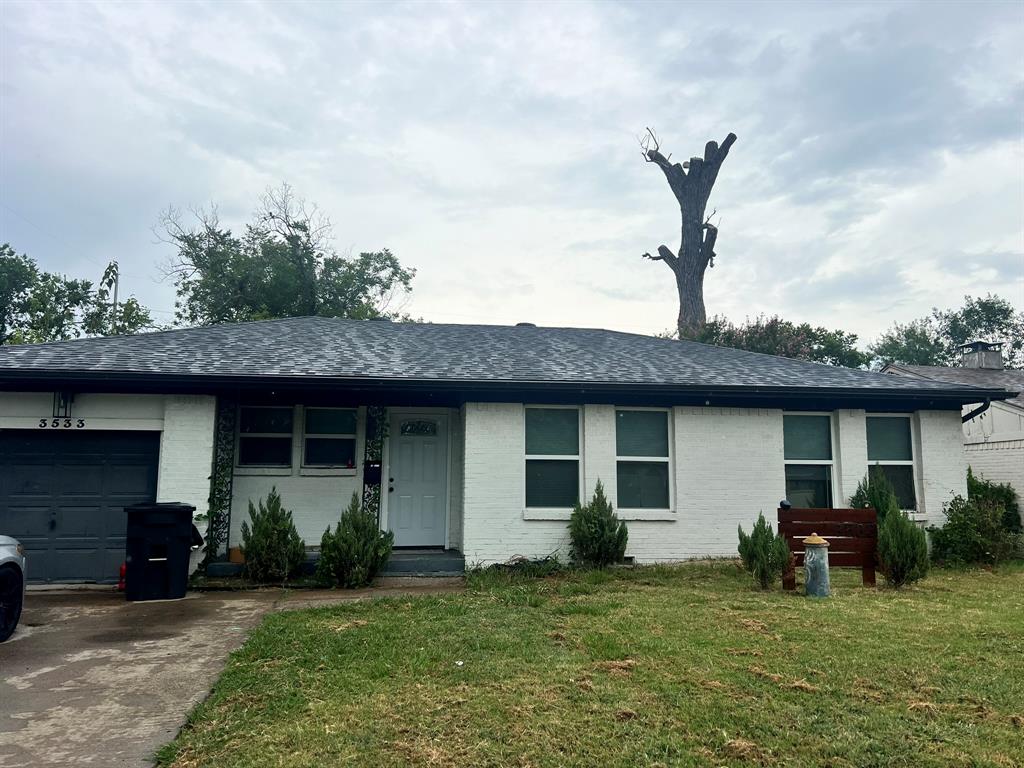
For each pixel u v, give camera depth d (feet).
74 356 31.50
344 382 31.37
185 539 27.71
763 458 36.17
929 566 30.40
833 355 92.68
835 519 28.94
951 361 155.12
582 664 16.89
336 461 35.68
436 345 40.73
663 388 34.12
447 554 34.27
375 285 120.57
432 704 14.10
